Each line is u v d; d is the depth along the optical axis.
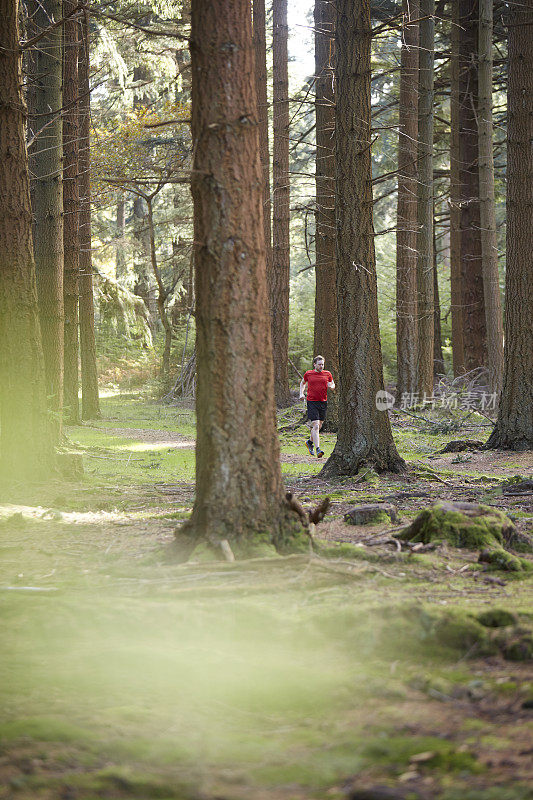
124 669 3.84
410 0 22.92
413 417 22.36
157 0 25.70
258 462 5.85
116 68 24.00
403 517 7.96
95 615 4.50
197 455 5.92
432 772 2.81
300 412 24.28
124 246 37.06
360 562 5.61
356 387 11.98
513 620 4.12
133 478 12.52
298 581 5.12
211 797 2.67
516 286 15.56
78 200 22.09
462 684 3.56
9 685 3.62
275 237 26.39
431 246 24.58
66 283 22.58
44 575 5.78
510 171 15.44
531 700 3.30
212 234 5.77
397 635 4.06
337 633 4.20
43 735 3.07
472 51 27.12
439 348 31.12
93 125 26.20
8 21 10.52
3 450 11.05
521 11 15.16
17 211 10.81
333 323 19.55
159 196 37.25
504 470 13.16
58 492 10.43
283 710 3.40
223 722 3.28
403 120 23.86
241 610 4.47
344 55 11.77
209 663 3.92
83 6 10.21
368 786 2.72
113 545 6.91
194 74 5.86
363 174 11.82
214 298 5.78
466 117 28.00
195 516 5.90
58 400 15.11
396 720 3.24
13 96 10.66
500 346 22.91
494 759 2.85
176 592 4.90
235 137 5.77
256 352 5.86
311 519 6.43
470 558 5.75
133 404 32.16
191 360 32.59
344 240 11.98
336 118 11.95
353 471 11.89
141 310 40.44
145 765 2.90
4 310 10.88
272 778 2.80
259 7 25.00
